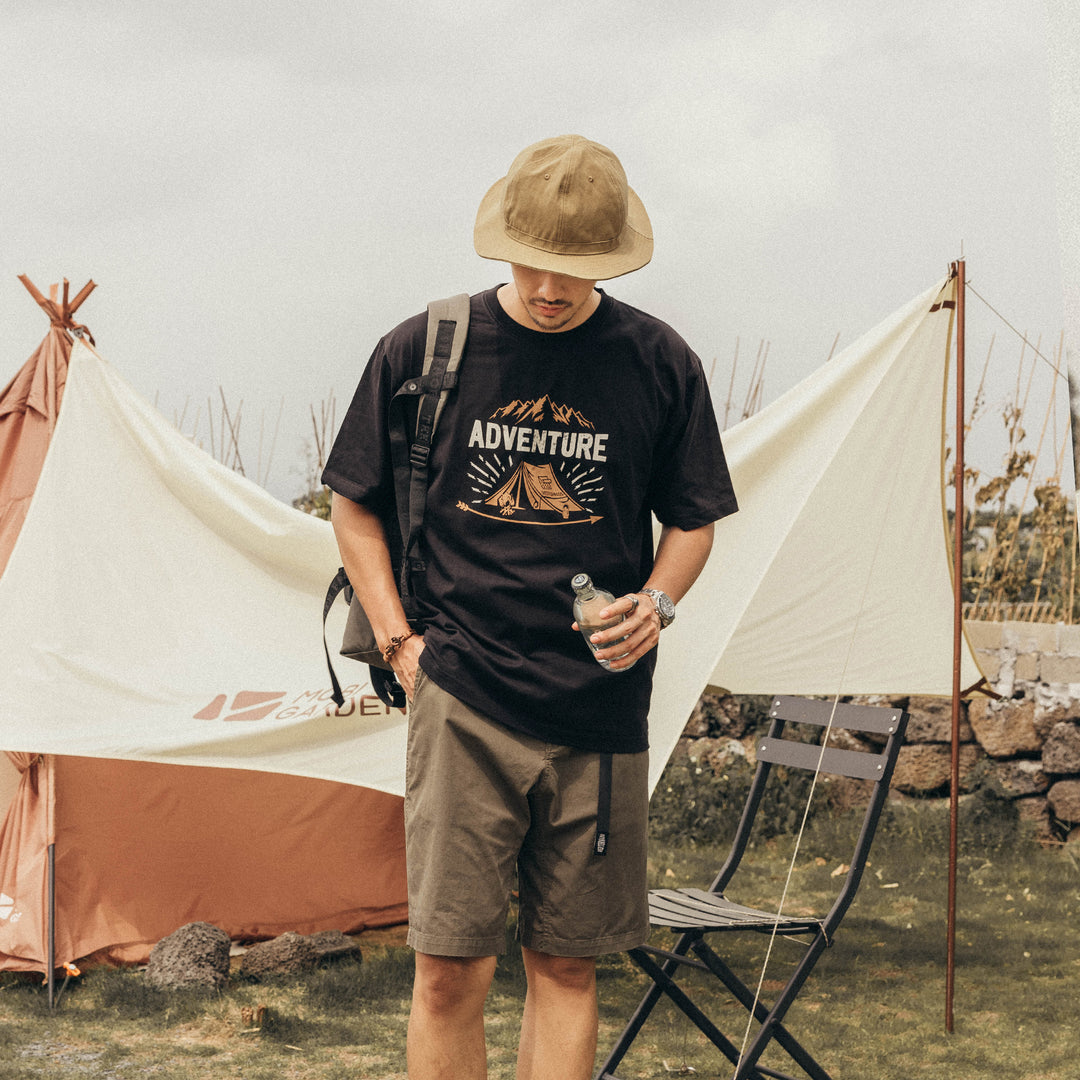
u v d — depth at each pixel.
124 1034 3.78
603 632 2.01
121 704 4.29
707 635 3.94
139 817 4.63
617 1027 3.89
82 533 4.52
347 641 2.29
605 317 2.15
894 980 4.44
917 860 6.28
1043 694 6.92
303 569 4.55
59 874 4.38
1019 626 7.09
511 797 2.12
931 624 4.67
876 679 4.72
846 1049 3.69
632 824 2.18
